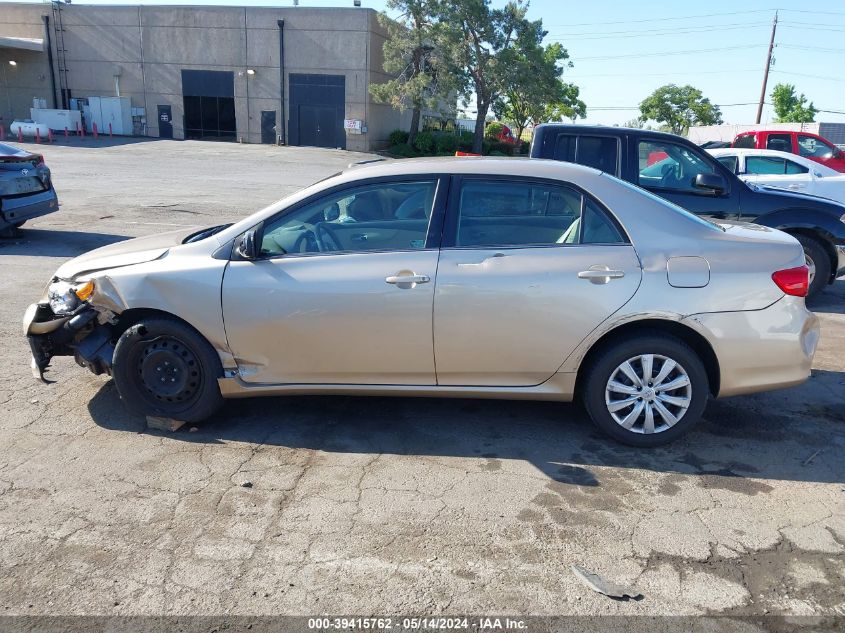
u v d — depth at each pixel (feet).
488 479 12.36
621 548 10.37
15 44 124.26
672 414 13.28
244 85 127.34
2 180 32.37
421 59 123.54
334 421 14.75
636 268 12.84
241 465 12.80
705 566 9.96
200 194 55.42
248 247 13.23
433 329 13.01
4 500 11.53
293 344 13.38
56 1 128.67
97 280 13.83
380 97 122.11
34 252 32.14
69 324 13.84
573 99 198.59
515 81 116.16
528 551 10.28
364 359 13.34
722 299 12.78
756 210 24.08
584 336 12.91
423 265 12.99
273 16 123.13
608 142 24.08
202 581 9.57
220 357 13.69
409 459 13.09
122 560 10.01
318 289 13.07
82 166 77.15
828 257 24.86
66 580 9.57
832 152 52.34
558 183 13.34
